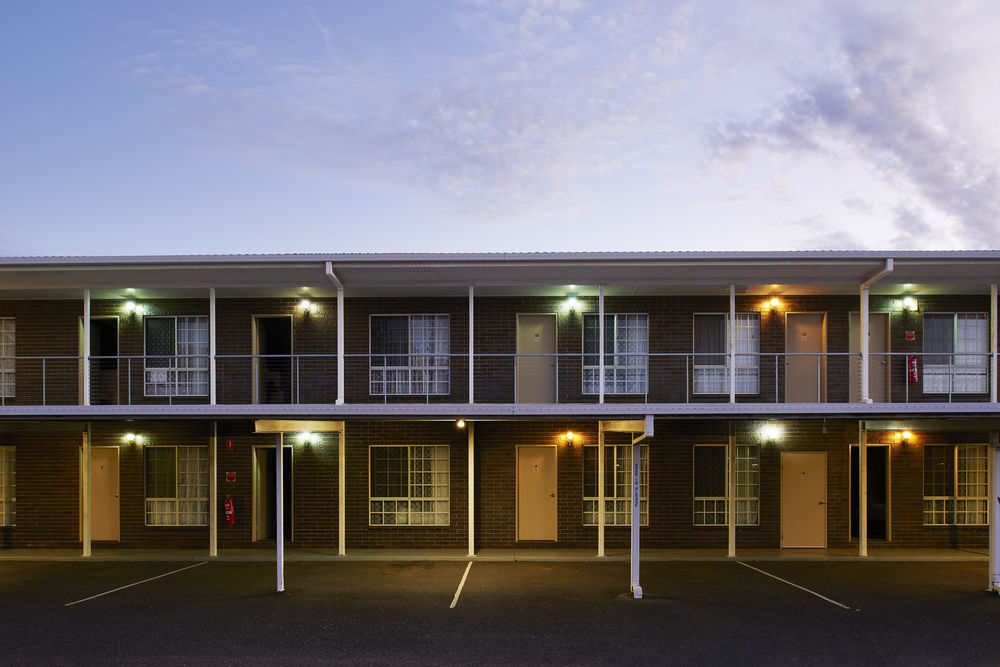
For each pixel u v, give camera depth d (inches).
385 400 573.0
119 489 579.5
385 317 579.8
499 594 425.4
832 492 567.5
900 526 568.4
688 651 325.7
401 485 573.3
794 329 572.7
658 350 569.6
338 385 505.0
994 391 495.8
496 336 573.3
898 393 565.3
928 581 459.8
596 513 569.3
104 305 581.3
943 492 573.0
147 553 557.3
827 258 470.3
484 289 541.0
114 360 591.5
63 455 581.3
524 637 345.1
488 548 567.2
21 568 508.4
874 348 571.8
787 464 569.3
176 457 582.2
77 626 363.9
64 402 575.5
